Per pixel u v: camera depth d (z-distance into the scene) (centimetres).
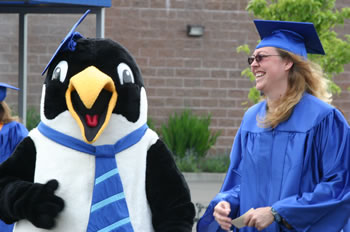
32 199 580
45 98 616
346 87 2359
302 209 568
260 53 616
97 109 594
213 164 2147
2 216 598
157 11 2303
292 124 601
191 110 2328
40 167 605
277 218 575
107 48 625
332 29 2312
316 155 593
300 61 612
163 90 2319
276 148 603
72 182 598
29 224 598
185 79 2325
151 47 2308
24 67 1326
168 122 2259
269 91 619
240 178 640
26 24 1317
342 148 586
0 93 1073
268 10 1496
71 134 606
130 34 2297
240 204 620
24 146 616
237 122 2347
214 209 620
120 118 612
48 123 612
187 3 2312
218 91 2338
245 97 2345
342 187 577
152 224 620
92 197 597
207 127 2227
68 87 605
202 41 2325
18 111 1333
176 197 624
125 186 608
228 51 2338
